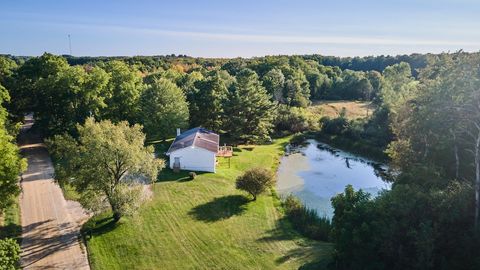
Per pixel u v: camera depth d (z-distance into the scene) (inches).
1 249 862.5
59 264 1142.3
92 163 1336.1
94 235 1320.1
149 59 6934.1
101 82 2433.6
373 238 948.6
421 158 1407.5
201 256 1221.1
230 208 1626.5
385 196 1029.8
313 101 4916.3
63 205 1563.7
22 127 3002.0
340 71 6200.8
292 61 5910.4
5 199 1296.8
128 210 1337.4
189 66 6968.5
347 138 3176.7
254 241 1343.5
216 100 2913.4
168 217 1492.4
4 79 2615.7
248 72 3174.2
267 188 1780.3
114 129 1395.2
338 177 2315.5
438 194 980.6
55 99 2395.4
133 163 1379.2
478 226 941.8
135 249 1245.7
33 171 1941.4
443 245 934.4
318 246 1318.9
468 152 1278.3
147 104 2578.7
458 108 1181.1
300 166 2541.8
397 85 3656.5
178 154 2070.6
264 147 2933.1
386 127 2864.2
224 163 2342.5
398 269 932.6
